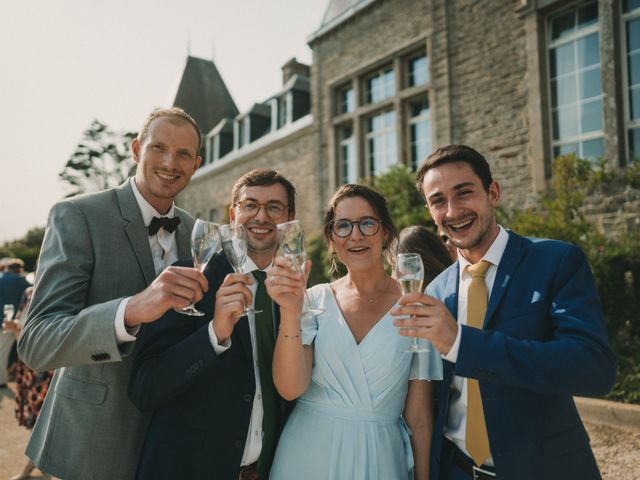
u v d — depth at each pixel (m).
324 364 1.98
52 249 1.94
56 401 2.07
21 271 8.16
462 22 8.58
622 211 6.47
